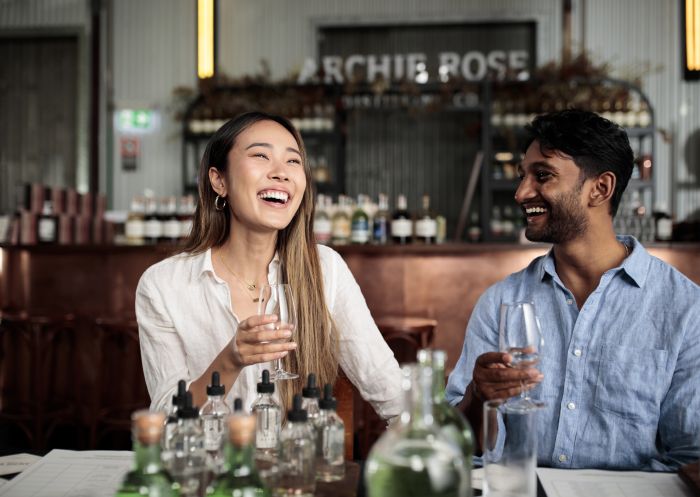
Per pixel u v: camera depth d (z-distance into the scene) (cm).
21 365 415
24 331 391
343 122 654
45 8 702
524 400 102
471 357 161
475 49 677
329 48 690
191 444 93
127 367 403
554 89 604
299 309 161
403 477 80
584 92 602
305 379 155
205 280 164
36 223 432
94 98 698
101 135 698
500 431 104
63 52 705
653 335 145
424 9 675
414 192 681
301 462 96
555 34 665
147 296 164
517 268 386
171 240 458
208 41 424
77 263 411
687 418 139
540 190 149
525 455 97
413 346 380
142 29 702
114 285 408
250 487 87
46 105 703
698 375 140
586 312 149
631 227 421
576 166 146
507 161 612
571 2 662
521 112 611
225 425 106
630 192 534
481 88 611
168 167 694
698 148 647
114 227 536
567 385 147
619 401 144
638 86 610
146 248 402
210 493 87
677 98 650
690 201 647
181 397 101
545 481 117
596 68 621
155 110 697
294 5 688
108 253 409
